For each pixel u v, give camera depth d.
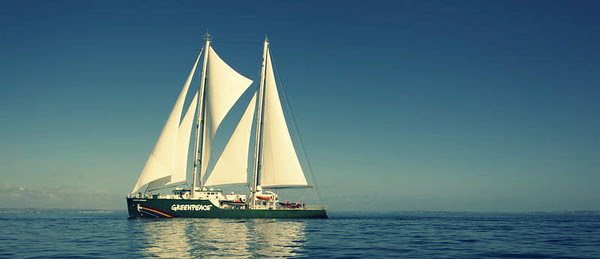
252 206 68.06
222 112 68.75
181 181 66.88
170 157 65.44
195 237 41.19
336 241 40.03
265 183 70.62
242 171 69.69
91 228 52.91
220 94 68.75
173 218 63.44
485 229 61.97
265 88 71.19
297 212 67.88
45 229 52.19
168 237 41.25
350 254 31.64
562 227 69.19
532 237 48.25
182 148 67.12
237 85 70.12
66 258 28.56
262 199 69.00
